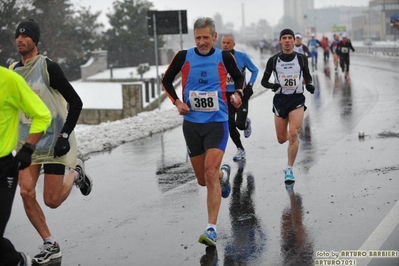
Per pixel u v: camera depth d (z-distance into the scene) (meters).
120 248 9.48
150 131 22.12
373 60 72.69
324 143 17.67
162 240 9.77
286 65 13.20
